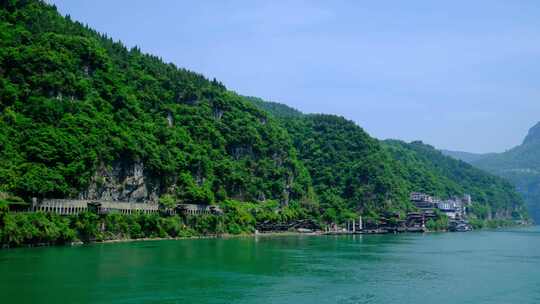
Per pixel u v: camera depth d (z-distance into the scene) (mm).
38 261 130125
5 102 198375
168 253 162125
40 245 165000
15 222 156125
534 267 146500
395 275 127938
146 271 123875
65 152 192500
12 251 147875
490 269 141500
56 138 191750
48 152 186750
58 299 91562
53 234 168000
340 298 99875
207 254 163500
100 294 96938
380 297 101438
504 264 153250
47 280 106625
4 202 154000
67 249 159750
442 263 154375
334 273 129250
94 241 189125
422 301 99000
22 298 91062
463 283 118250
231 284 111125
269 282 114500
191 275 120562
